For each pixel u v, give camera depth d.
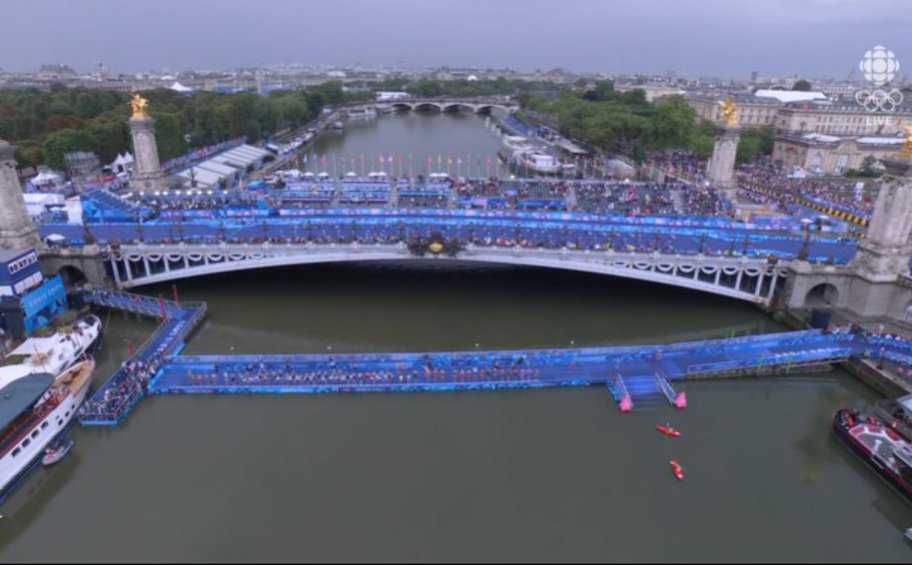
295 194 185.25
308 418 89.69
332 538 68.50
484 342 115.56
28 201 163.25
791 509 74.31
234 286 139.25
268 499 74.06
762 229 152.50
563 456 82.12
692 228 150.00
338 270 149.62
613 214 159.12
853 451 83.06
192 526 70.06
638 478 78.44
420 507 73.00
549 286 142.62
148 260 125.31
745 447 85.44
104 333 116.06
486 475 78.31
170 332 112.06
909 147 108.19
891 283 114.19
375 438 85.44
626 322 124.69
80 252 120.38
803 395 100.44
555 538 68.94
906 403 85.25
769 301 125.00
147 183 190.50
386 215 153.75
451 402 93.69
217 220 149.62
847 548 68.94
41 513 72.88
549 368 100.44
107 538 68.75
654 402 93.94
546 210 167.50
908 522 73.75
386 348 112.69
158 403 92.75
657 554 67.06
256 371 98.25
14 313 103.12
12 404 77.56
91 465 80.06
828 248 136.88
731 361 101.75
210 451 82.56
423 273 149.00
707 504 74.38
